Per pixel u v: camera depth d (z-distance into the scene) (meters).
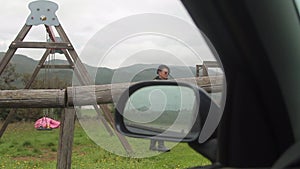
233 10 1.19
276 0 1.27
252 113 1.28
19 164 8.57
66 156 5.28
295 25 1.30
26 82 9.99
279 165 1.17
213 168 1.33
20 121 10.91
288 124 1.28
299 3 1.37
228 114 1.32
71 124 5.25
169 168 4.63
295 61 1.29
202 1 1.21
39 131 10.20
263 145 1.27
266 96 1.27
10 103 5.36
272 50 1.25
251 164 1.27
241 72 1.27
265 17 1.24
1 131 9.01
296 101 1.29
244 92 1.28
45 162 8.76
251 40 1.23
